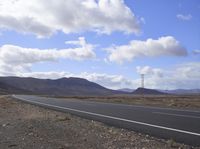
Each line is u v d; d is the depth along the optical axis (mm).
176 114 25906
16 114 27609
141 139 13359
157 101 59188
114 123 19406
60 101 55750
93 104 44000
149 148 11359
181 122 19828
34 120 20562
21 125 18281
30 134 14742
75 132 15258
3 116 26250
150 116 24094
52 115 24547
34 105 41281
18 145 12148
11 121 21000
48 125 17969
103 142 12562
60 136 14070
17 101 53562
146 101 59438
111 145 11914
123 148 11344
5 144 12453
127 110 30969
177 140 13172
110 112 28344
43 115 24828
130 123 19406
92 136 14070
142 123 19375
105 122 19969
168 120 21062
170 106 39812
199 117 23141
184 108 34750
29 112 29219
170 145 11867
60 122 19562
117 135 14438
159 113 27000
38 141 12852
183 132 15461
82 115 25172
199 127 17312
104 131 15703
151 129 16609
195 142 12711
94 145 11906
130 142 12602
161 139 13438
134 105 41219
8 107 38125
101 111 29609
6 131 16141
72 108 34531
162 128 16969
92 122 19812
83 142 12555
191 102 53406
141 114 25969
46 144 12164
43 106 38844
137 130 16250
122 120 21203
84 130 15961
